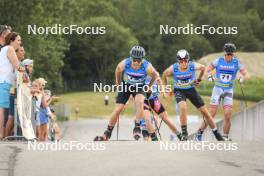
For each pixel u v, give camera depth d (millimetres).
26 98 39562
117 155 27266
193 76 45625
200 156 27031
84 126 153000
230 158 26594
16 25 141125
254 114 52594
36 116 45594
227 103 48125
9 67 38188
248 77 48062
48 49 171875
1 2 138625
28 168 24406
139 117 42969
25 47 144375
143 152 28094
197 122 144375
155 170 23938
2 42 40656
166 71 46031
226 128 48500
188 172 23578
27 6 141125
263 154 27656
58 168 24391
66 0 164375
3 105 38281
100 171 23781
